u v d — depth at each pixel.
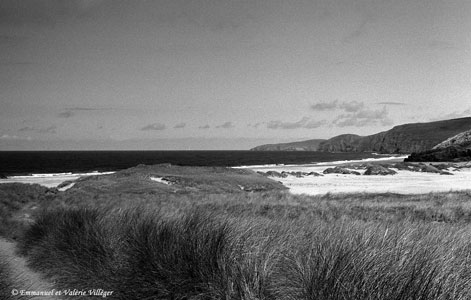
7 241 10.62
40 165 113.94
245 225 6.63
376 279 3.64
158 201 21.09
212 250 5.12
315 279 3.93
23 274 6.42
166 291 4.89
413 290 3.43
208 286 4.63
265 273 4.51
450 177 55.41
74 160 155.25
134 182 33.94
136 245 6.06
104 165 115.50
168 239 5.82
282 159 161.75
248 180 40.56
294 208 16.83
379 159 158.50
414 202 20.91
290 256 5.12
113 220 8.12
